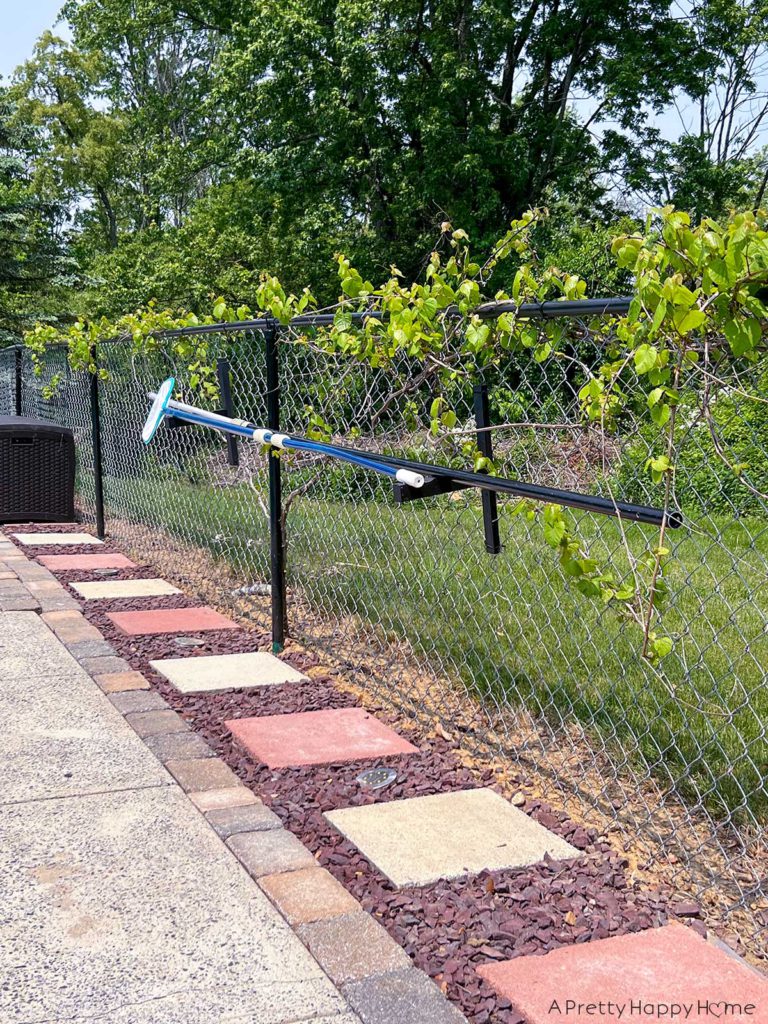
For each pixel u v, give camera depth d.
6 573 6.69
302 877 2.62
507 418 3.70
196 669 4.68
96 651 4.84
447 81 18.42
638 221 18.20
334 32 19.52
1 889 2.57
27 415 11.44
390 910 2.50
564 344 3.27
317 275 21.48
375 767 3.50
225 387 5.58
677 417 2.80
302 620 5.52
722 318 2.23
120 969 2.21
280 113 20.48
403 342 3.62
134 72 35.16
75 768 3.40
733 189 21.39
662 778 3.39
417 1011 2.04
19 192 27.53
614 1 19.50
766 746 3.52
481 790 3.31
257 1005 2.08
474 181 19.34
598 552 4.96
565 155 20.30
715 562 5.60
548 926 2.44
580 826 3.06
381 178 20.86
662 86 19.97
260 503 5.55
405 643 4.94
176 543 7.53
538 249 17.34
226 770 3.38
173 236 25.98
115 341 7.67
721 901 2.63
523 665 4.42
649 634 2.82
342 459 3.73
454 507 4.99
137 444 8.14
